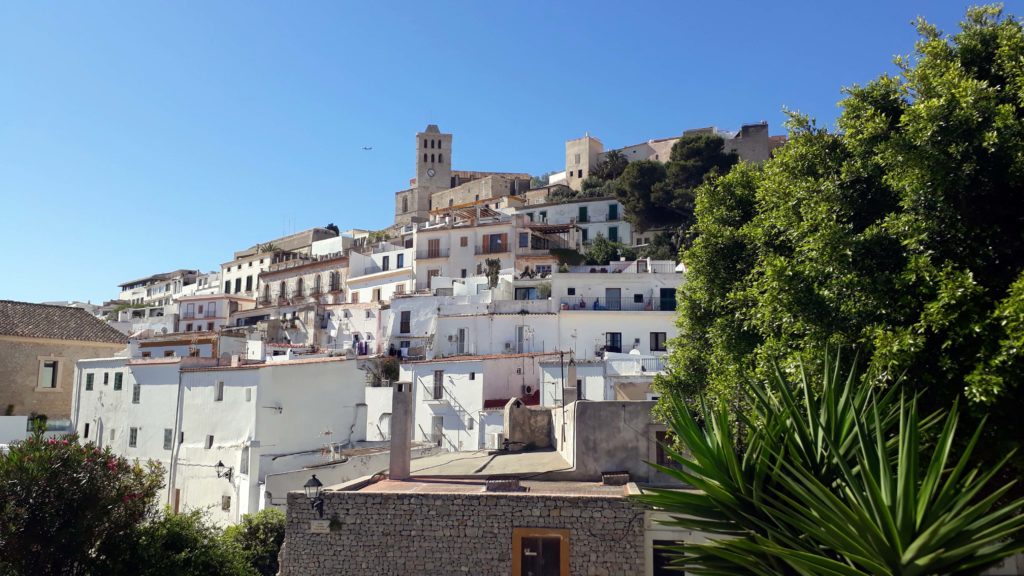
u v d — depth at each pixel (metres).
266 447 34.28
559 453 24.70
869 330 12.76
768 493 10.66
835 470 10.48
